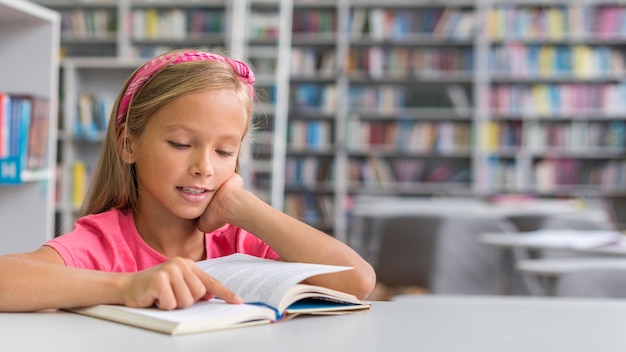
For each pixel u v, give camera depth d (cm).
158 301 83
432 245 404
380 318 87
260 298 86
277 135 691
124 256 112
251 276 93
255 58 706
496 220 403
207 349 69
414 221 408
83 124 471
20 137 251
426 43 706
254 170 687
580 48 686
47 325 80
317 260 106
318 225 711
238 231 124
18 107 252
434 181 711
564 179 691
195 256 120
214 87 104
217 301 88
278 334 76
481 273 395
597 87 684
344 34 710
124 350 68
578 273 232
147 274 85
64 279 88
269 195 688
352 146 710
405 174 713
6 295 88
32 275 89
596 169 690
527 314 92
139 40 707
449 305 99
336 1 714
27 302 87
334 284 104
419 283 406
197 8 712
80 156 485
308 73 712
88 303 87
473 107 707
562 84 693
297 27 716
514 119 699
